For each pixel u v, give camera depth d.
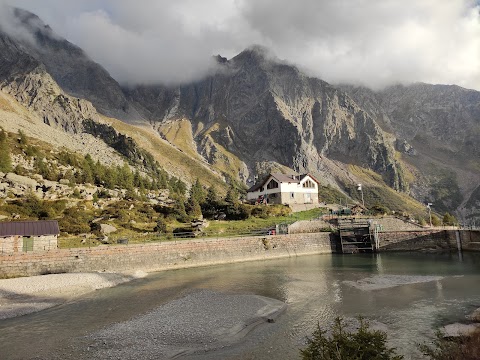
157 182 169.25
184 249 58.47
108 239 59.47
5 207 65.56
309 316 29.84
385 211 95.81
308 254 71.31
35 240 49.34
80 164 129.00
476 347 18.05
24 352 22.61
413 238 75.44
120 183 120.75
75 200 81.12
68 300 36.53
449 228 79.19
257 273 51.50
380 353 13.43
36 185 86.62
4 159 94.31
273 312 30.61
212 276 49.78
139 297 37.72
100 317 30.33
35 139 162.50
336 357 12.88
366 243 75.25
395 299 34.84
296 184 105.62
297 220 82.56
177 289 41.66
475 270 50.53
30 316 31.03
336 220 80.56
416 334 24.69
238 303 33.88
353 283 43.09
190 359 21.31
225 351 22.44
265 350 22.55
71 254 48.84
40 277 43.66
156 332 25.92
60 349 23.02
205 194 129.25
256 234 72.38
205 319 28.88
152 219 77.19
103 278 45.56
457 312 29.80
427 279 44.62
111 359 21.34
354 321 28.14
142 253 54.38
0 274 44.06
